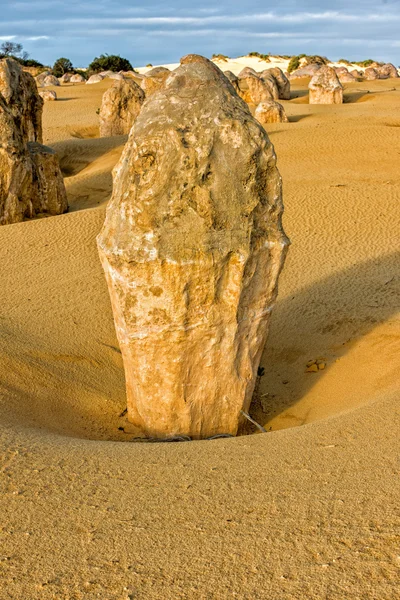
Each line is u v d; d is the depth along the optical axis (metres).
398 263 11.58
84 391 7.24
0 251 13.38
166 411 5.97
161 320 5.62
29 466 4.39
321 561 3.06
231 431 6.17
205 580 3.04
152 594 2.98
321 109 31.77
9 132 15.84
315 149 21.28
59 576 3.16
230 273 5.58
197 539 3.38
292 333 8.99
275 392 7.31
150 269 5.45
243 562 3.14
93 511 3.76
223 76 5.84
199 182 5.36
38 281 11.75
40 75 54.66
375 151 20.70
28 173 16.23
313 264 11.99
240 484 3.96
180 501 3.81
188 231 5.41
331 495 3.66
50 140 28.86
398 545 3.08
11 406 6.07
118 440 6.09
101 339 9.23
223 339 5.81
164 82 5.76
